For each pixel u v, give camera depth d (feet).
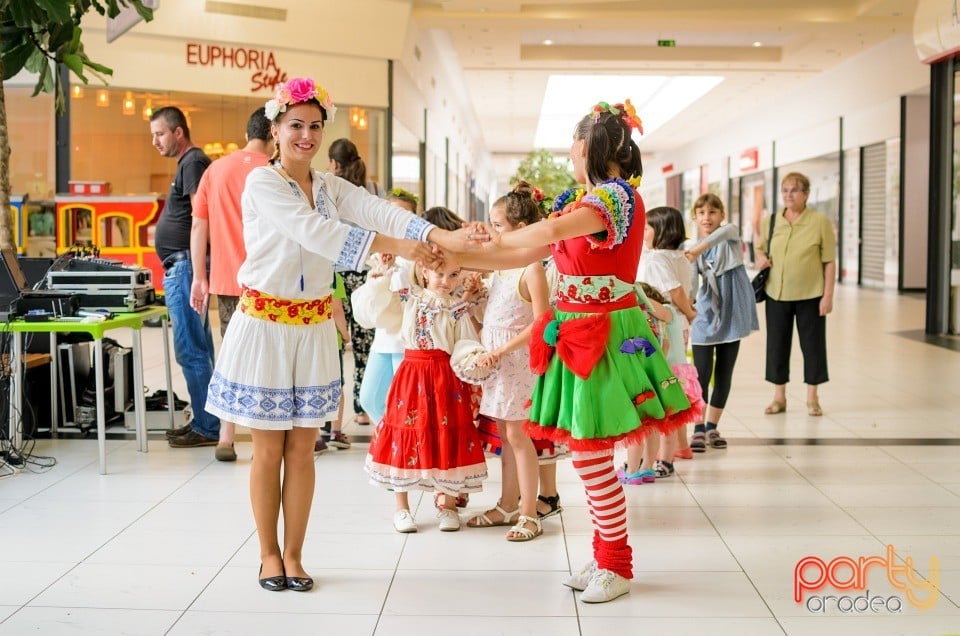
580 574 9.70
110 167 36.19
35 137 35.78
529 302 11.39
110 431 17.06
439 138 57.31
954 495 13.17
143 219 35.06
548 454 12.03
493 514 11.84
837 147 59.00
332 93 37.55
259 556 10.59
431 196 53.67
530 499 11.35
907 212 51.57
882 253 54.54
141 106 35.88
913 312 41.29
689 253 15.56
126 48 34.30
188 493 13.11
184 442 15.94
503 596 9.46
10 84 35.32
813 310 19.03
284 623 8.76
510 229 11.44
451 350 11.34
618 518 9.45
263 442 9.67
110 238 34.99
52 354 16.65
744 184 81.46
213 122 36.37
